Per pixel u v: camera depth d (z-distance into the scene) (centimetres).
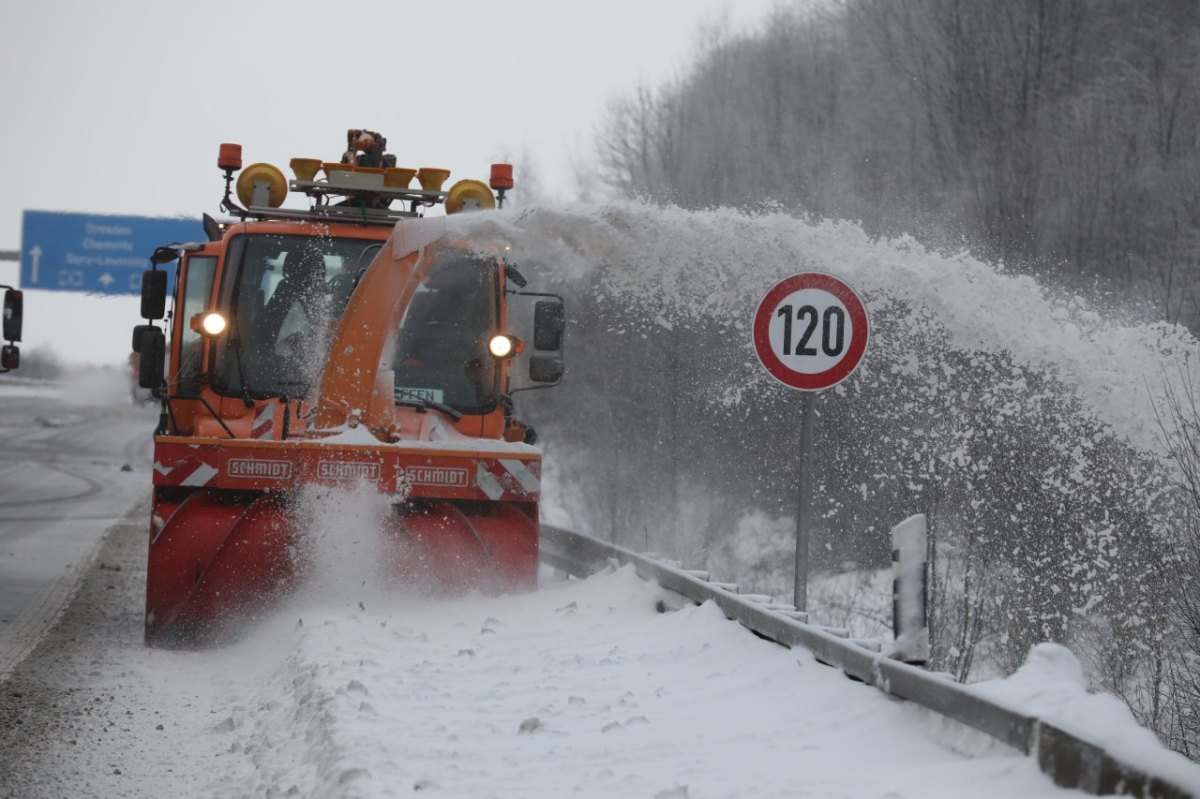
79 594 2430
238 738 1305
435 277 2128
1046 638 2309
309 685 1372
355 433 1891
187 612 1862
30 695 1498
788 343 1609
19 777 1148
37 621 2097
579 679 1370
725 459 3959
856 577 3083
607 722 1166
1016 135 4966
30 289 7144
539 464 1948
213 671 1703
